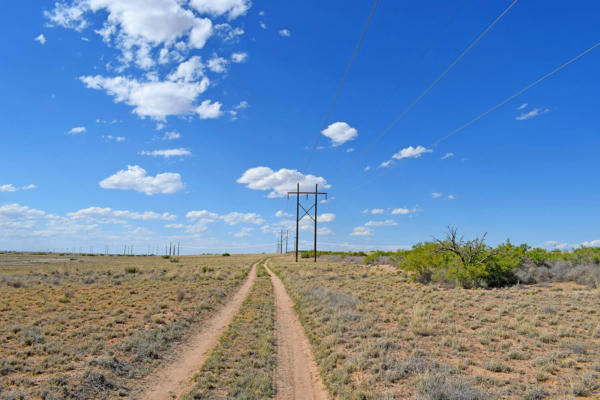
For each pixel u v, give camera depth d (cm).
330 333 1816
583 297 2125
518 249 3097
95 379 1162
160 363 1441
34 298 2552
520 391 969
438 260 3231
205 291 3362
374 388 1077
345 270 5447
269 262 9969
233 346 1666
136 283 3825
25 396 993
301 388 1209
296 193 8281
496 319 1766
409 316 1978
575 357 1200
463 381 1023
